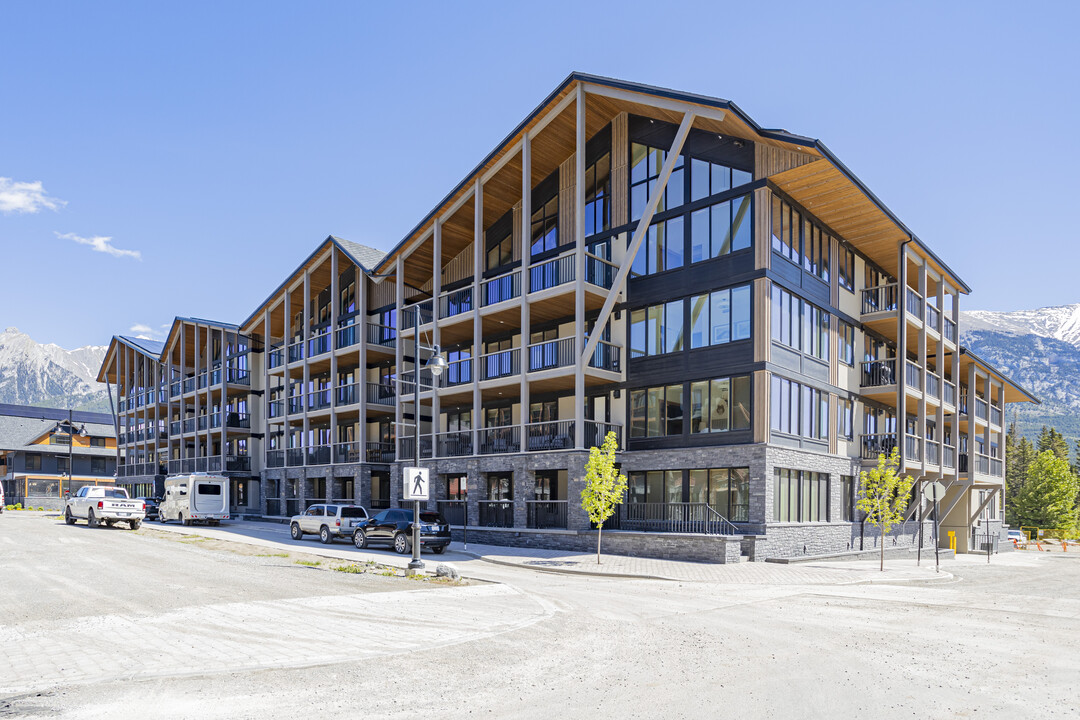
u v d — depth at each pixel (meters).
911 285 38.62
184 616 12.45
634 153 31.48
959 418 41.34
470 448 34.34
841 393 31.92
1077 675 9.41
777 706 7.82
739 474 26.83
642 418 29.94
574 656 10.12
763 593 17.91
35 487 76.25
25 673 8.70
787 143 25.72
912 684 8.81
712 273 28.19
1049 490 72.12
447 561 25.16
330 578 18.16
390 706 7.62
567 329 33.53
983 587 21.81
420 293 41.88
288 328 47.31
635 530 28.67
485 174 34.50
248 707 7.51
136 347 65.88
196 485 41.22
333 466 42.22
